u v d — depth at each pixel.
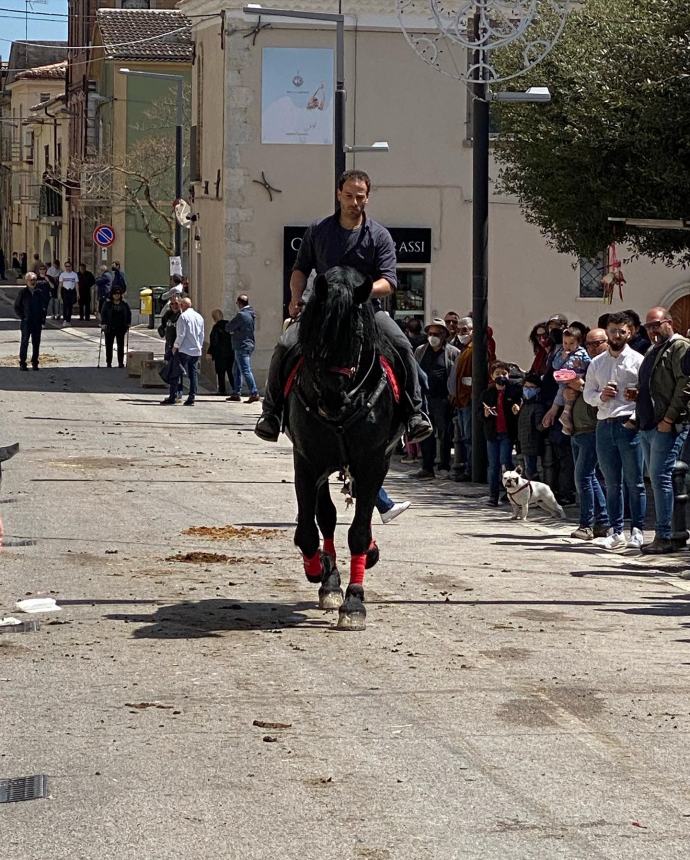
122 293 37.56
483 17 15.87
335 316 8.98
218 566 11.95
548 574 12.13
